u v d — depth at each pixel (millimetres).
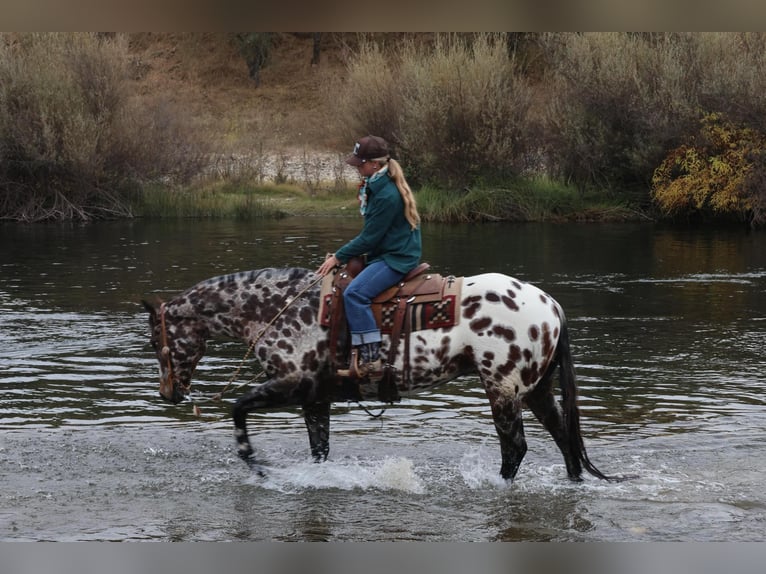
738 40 28094
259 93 45219
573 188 29062
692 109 27125
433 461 7605
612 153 28828
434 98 29453
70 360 11000
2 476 7199
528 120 29766
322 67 46719
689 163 27000
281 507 6613
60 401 9328
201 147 31906
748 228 26312
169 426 8547
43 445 7930
